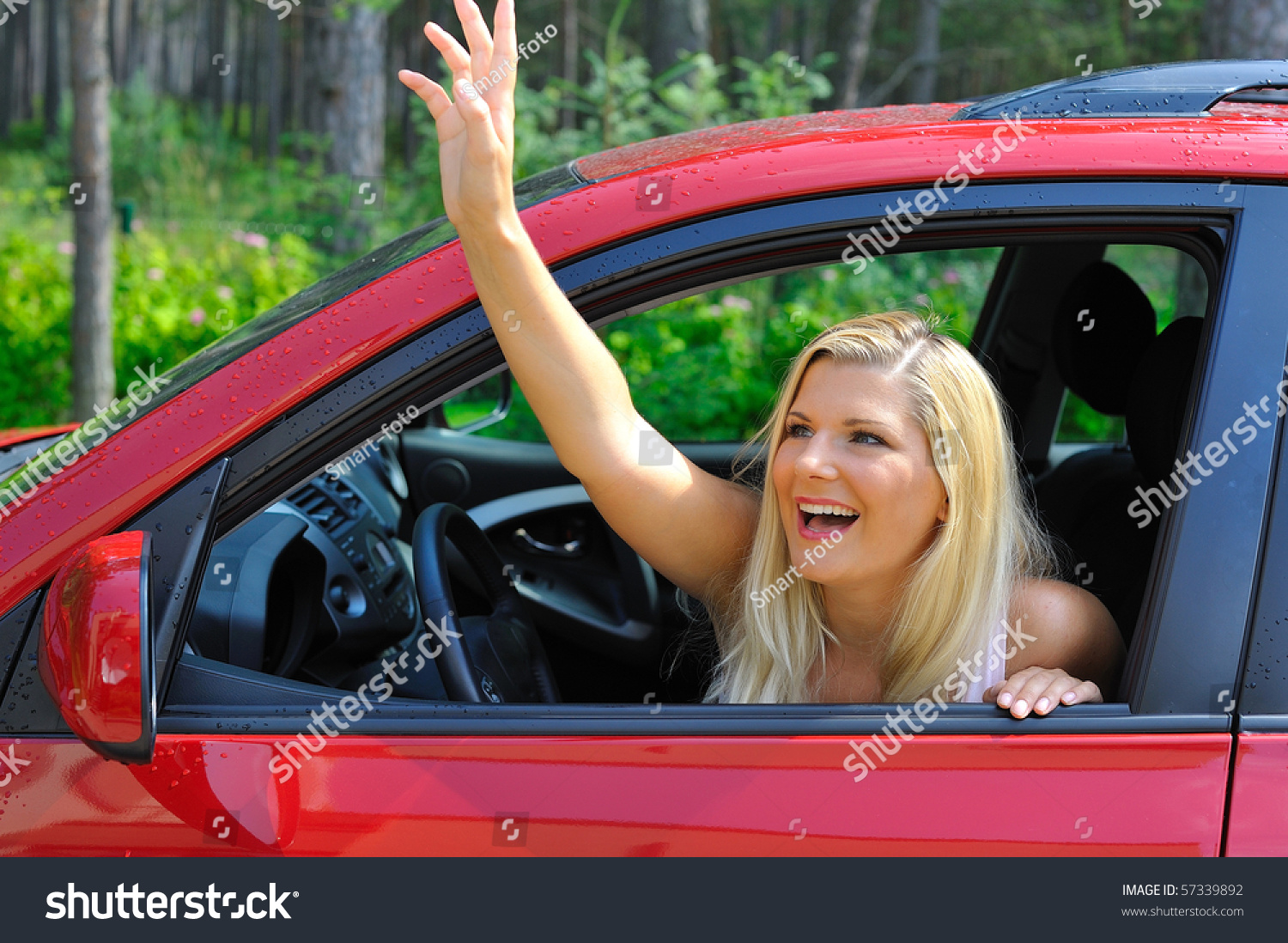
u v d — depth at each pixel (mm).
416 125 7934
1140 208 1265
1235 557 1205
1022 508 1473
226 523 1239
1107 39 16312
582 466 1360
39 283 6379
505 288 1223
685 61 7188
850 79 13344
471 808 1167
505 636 1710
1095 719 1188
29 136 24406
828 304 5891
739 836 1165
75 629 1038
